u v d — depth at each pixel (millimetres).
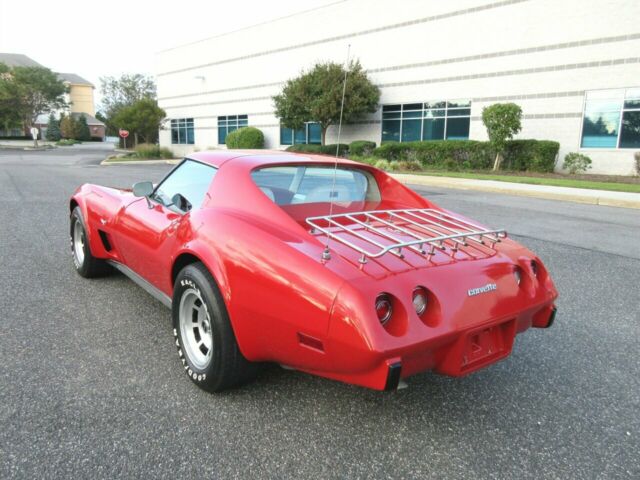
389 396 2838
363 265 2291
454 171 19875
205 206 2998
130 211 3787
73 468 2125
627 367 3293
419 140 23859
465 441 2438
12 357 3123
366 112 25062
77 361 3105
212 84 36375
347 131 27109
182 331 2898
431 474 2184
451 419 2629
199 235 2768
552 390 2973
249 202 2822
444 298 2309
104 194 4359
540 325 2973
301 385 2916
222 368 2625
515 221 8930
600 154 18219
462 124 22203
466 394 2900
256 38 32062
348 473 2166
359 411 2666
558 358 3414
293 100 25234
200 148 38688
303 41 28953
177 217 3250
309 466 2203
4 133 72812
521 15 19672
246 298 2424
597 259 6188
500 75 20609
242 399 2736
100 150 47188
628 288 5016
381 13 24641
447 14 22047
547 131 19484
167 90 41344
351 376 2209
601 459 2328
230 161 3209
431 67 22984
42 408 2566
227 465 2184
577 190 13445
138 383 2863
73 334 3506
